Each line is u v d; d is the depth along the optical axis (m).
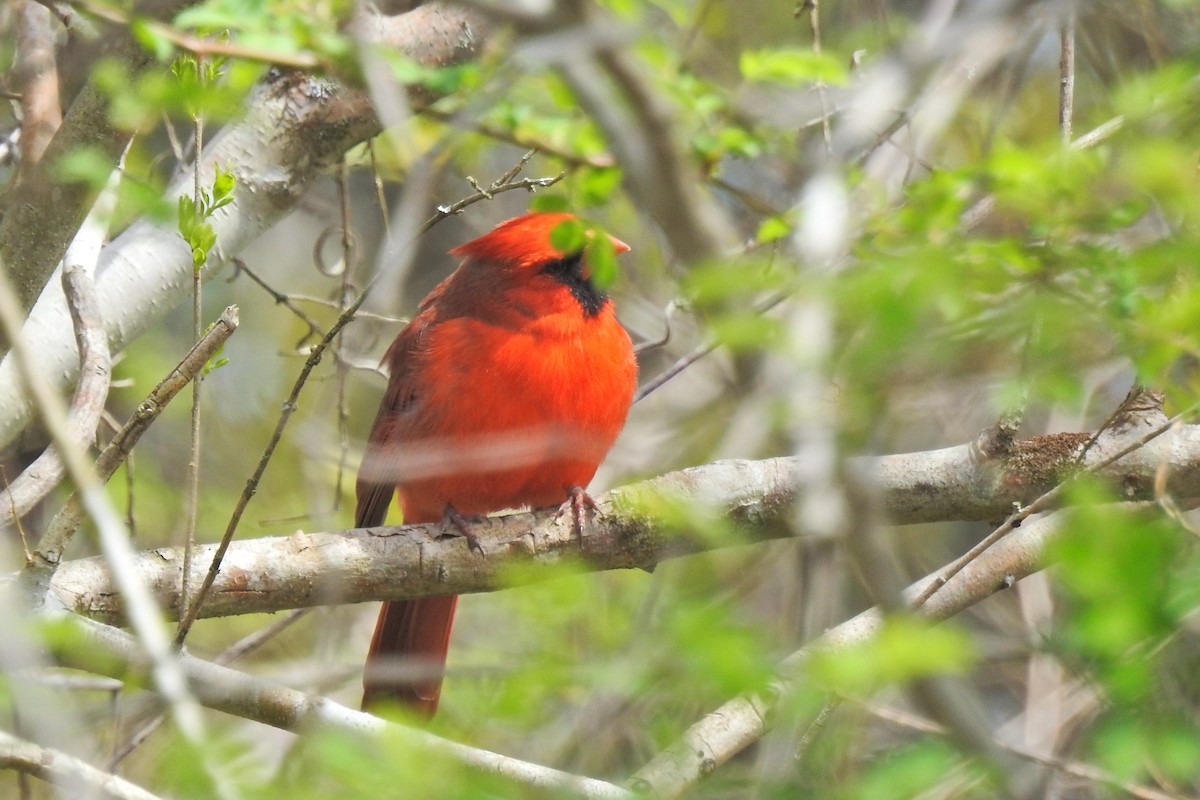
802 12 10.16
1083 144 8.16
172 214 7.46
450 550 8.34
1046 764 7.89
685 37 11.34
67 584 7.40
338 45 7.78
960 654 5.15
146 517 12.93
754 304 5.70
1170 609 5.98
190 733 4.96
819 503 4.81
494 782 6.13
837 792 7.05
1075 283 5.79
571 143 8.55
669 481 8.57
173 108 7.40
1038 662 10.44
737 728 7.65
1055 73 13.04
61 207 7.97
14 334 5.09
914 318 4.97
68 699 8.75
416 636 9.79
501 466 9.38
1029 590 10.58
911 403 7.36
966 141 12.03
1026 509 7.19
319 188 14.39
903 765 6.93
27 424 9.37
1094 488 5.47
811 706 5.40
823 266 5.23
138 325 9.76
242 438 14.10
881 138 9.20
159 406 6.52
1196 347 5.62
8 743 5.97
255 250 15.10
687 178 4.91
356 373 14.19
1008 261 5.71
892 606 5.02
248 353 14.78
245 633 13.46
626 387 9.63
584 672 5.77
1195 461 8.40
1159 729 7.71
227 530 6.55
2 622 5.33
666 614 7.11
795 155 9.12
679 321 13.13
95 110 7.81
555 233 6.68
